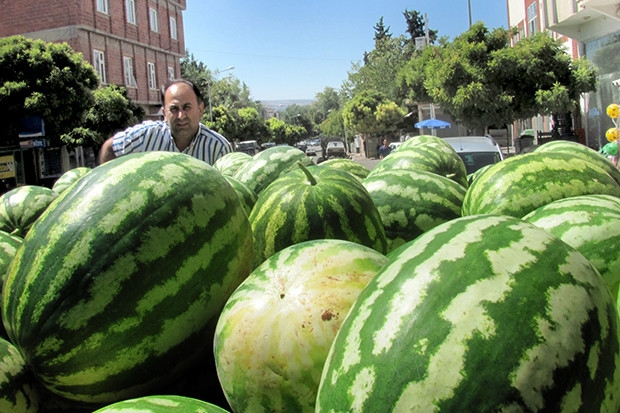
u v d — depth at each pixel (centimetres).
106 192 198
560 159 276
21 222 389
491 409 120
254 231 261
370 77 4950
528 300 130
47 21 2788
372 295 149
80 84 2123
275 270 188
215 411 169
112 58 3083
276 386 164
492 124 1877
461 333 127
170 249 193
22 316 187
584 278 139
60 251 187
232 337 173
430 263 146
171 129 531
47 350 183
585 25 1942
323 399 140
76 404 196
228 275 208
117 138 521
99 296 183
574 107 1806
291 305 172
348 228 254
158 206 196
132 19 3284
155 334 189
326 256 189
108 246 187
